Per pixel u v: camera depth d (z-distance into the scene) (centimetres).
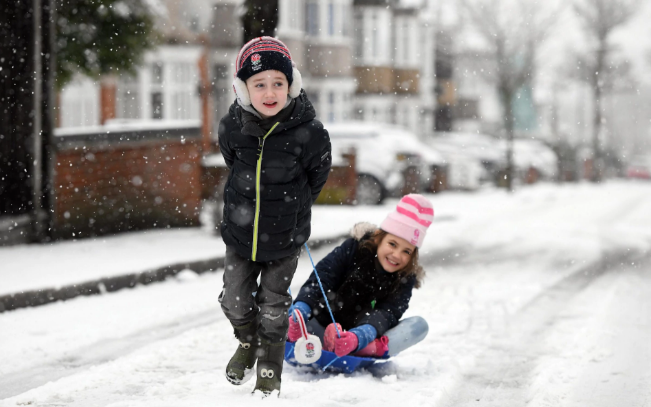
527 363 521
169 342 571
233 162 393
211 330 614
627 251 1177
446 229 1451
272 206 372
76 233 1105
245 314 393
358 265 484
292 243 384
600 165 4381
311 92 3136
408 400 420
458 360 520
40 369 502
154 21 1593
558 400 437
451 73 4662
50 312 680
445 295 785
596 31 4194
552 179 3744
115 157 1157
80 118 2283
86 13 1445
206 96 2517
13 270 810
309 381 452
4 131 1035
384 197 1959
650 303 750
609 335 605
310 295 479
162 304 727
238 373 402
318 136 376
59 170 1075
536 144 3878
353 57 3638
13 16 1012
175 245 1053
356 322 483
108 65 1505
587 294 802
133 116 2366
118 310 695
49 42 1045
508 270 974
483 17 3142
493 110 5809
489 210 1933
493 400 438
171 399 405
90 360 526
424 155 2173
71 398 426
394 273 480
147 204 1219
